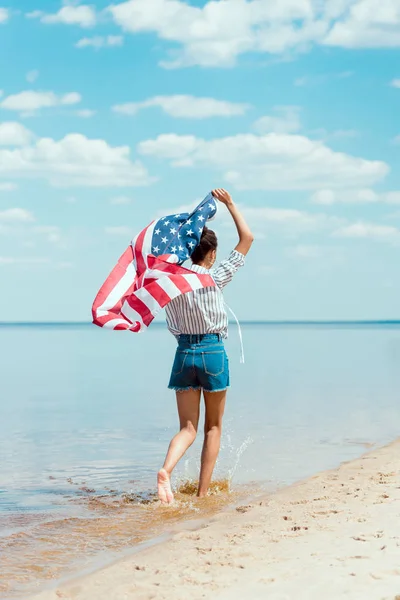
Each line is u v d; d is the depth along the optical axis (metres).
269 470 6.75
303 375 19.52
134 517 5.10
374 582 3.22
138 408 12.31
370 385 16.19
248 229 5.83
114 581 3.54
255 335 96.06
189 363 5.62
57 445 8.42
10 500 5.69
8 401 13.62
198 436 8.98
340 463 7.02
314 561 3.60
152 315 5.45
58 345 54.34
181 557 3.85
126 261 5.68
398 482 5.64
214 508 5.32
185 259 5.64
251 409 11.60
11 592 3.55
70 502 5.62
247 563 3.67
